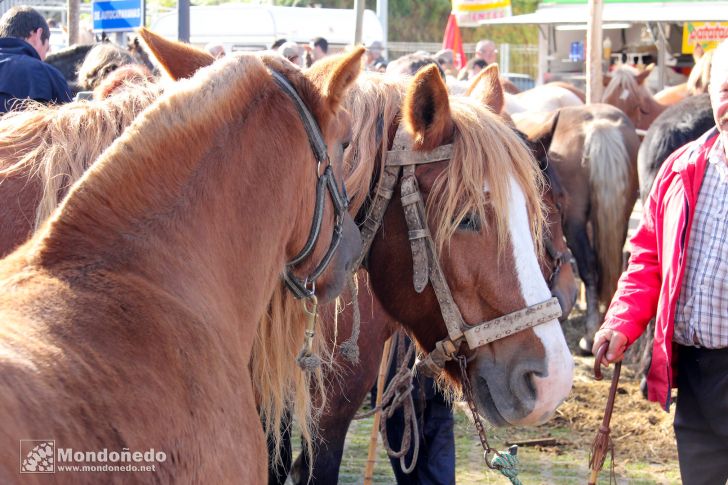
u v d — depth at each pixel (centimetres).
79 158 229
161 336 154
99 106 239
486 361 249
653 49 1700
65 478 126
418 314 261
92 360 140
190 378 155
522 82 1836
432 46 2095
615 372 296
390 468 458
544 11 1547
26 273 153
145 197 171
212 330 169
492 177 244
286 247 207
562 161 705
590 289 695
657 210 293
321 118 206
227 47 1357
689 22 1468
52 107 254
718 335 275
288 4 2347
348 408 296
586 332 688
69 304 148
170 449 145
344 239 222
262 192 190
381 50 1228
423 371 265
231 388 168
